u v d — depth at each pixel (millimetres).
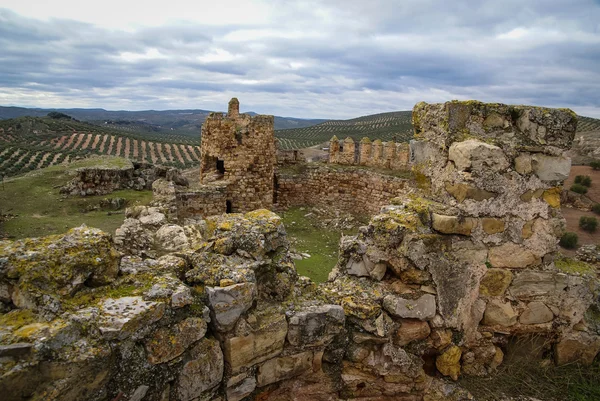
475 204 4016
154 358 2844
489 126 4230
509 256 4207
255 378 3510
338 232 15102
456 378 4250
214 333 3307
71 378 2463
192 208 15570
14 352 2285
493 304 4262
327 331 3783
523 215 4156
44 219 11383
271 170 17938
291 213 17969
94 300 2834
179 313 3035
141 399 2842
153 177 16203
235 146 16734
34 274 2619
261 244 3719
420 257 4039
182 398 3076
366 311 3930
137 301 2871
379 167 19344
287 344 3645
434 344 4191
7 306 2643
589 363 4484
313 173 19438
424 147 4707
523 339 4445
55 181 15000
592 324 4473
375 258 4258
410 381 4094
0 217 11156
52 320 2561
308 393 3879
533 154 4074
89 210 12625
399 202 4785
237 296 3246
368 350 4027
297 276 4137
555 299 4359
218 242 3652
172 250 5828
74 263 2785
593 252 6012
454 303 4164
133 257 3467
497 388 4211
